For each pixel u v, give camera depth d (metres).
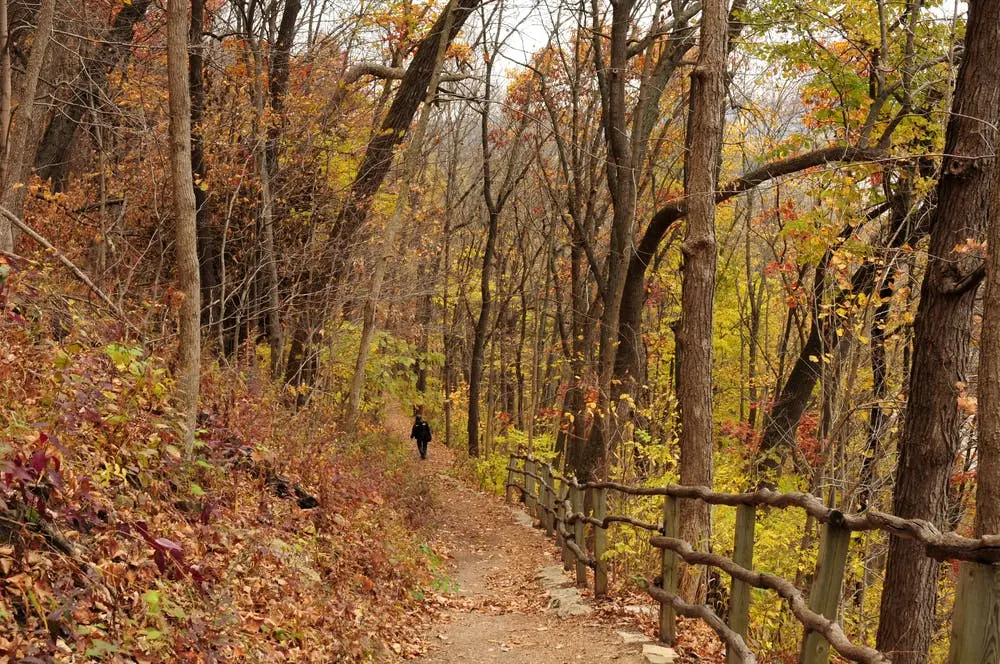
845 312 12.73
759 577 5.29
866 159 11.84
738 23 15.35
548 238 29.27
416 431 30.42
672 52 18.44
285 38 16.05
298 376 15.90
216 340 12.79
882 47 12.51
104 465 5.89
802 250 12.87
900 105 14.43
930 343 8.77
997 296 6.67
